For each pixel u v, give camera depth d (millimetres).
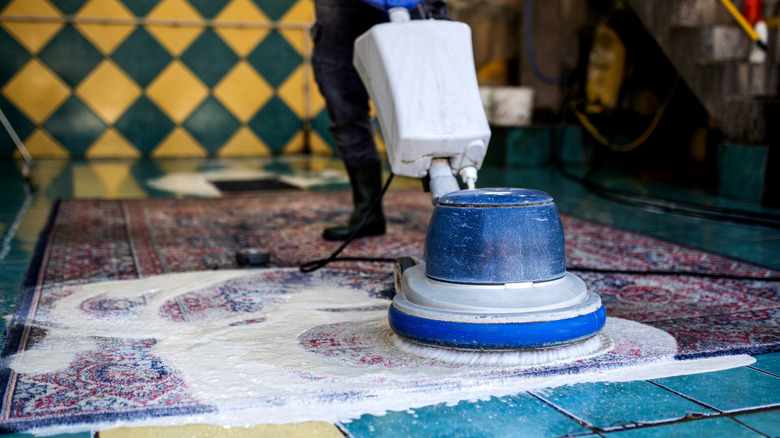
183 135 4812
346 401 966
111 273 1711
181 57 4727
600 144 4297
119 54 4613
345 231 2146
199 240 2148
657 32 3396
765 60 3150
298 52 4945
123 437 869
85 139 4641
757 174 2828
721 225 2422
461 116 1274
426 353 1109
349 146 2096
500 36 4645
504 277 1068
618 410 946
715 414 937
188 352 1145
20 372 1060
